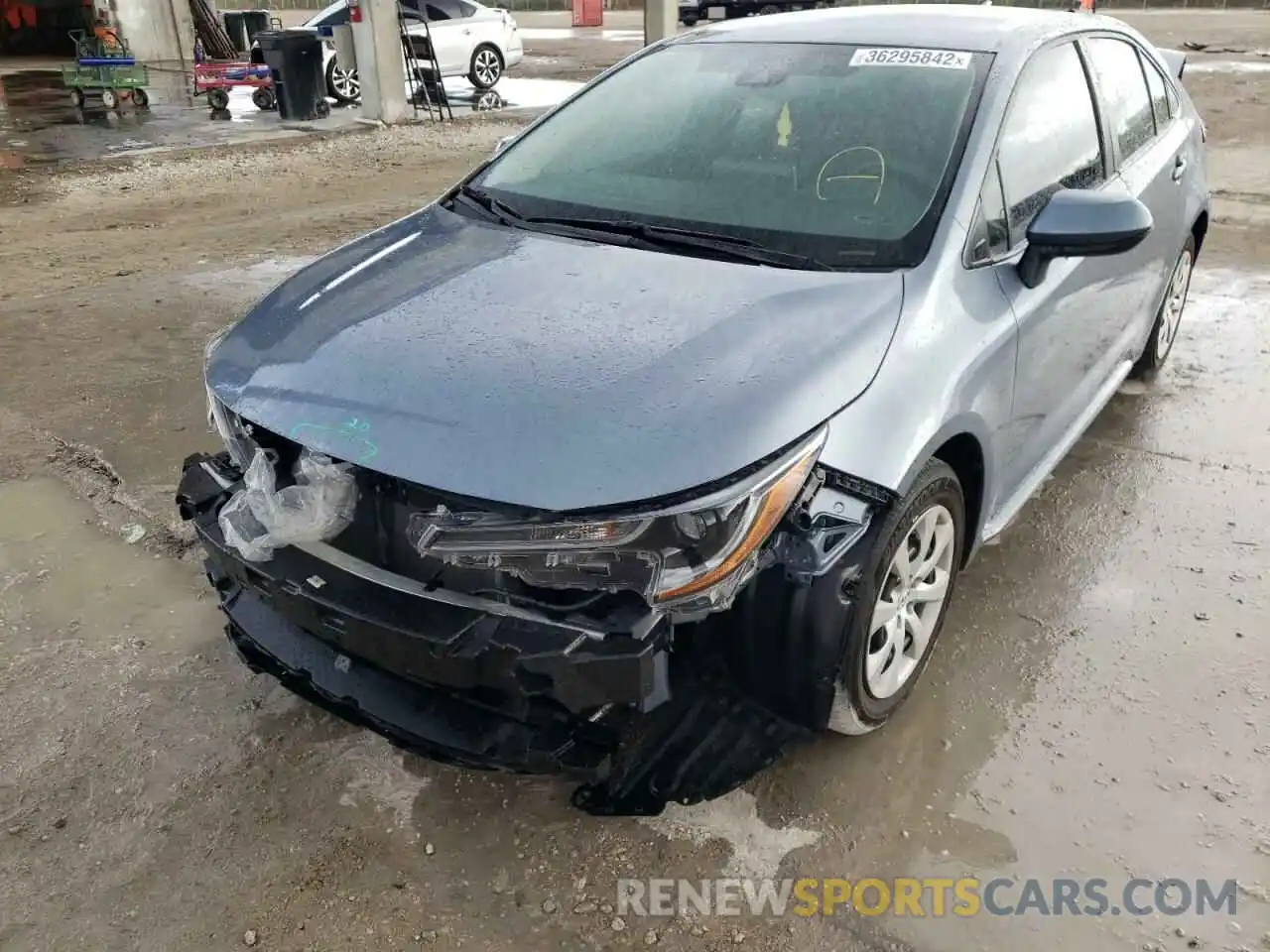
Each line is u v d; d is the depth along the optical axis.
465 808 2.57
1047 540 3.68
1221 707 2.87
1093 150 3.53
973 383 2.62
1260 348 5.32
